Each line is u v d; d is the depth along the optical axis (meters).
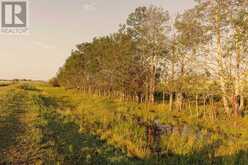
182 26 34.75
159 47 43.19
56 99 47.19
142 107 38.78
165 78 42.44
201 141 16.61
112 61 52.00
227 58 29.88
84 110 30.30
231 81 29.30
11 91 50.84
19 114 22.88
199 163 13.26
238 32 27.81
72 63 82.25
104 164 12.18
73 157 12.37
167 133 19.92
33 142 14.12
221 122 27.59
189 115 33.16
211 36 31.89
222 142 17.14
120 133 18.00
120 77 49.31
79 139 15.70
